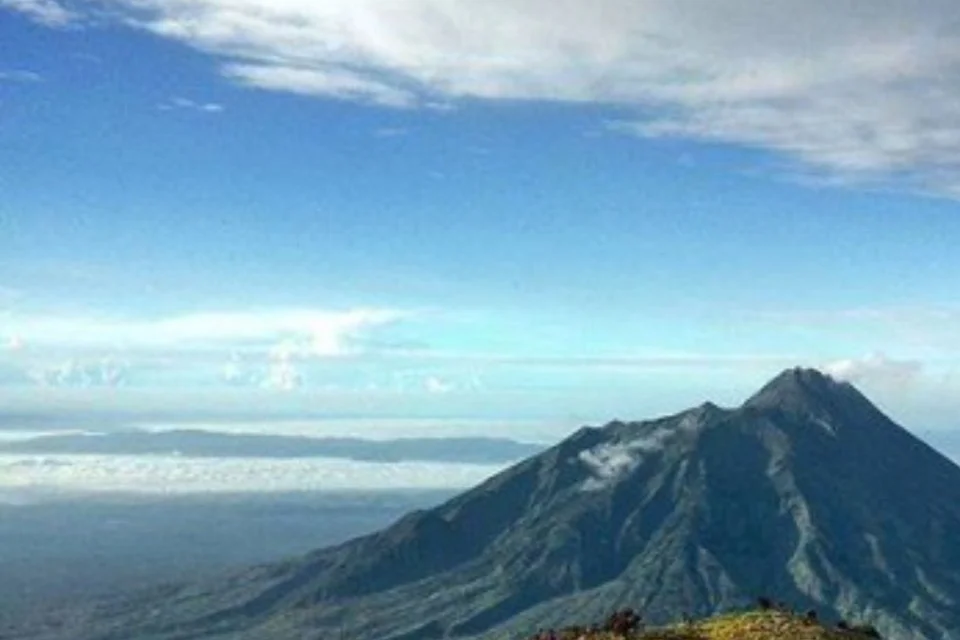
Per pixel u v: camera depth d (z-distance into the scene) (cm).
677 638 8275
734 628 8556
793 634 8338
